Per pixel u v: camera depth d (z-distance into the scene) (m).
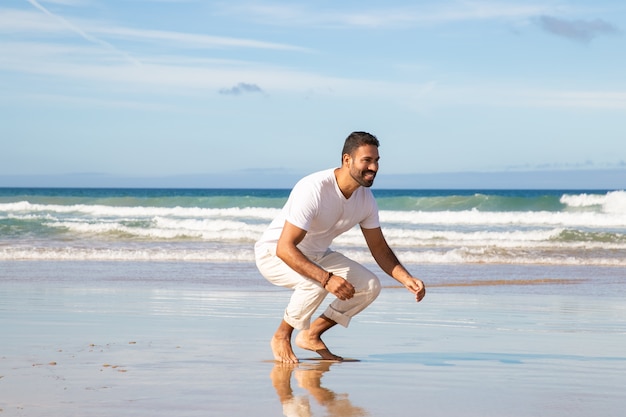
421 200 33.72
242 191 93.38
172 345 4.77
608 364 4.25
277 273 4.33
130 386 3.30
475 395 3.21
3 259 13.80
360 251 16.20
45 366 3.84
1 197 37.44
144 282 10.12
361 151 3.96
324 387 3.36
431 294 9.36
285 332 4.27
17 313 6.57
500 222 26.98
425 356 4.56
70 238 19.50
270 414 2.77
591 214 26.69
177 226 23.19
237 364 4.04
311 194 4.02
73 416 2.69
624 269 13.81
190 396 3.09
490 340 5.41
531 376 3.76
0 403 2.91
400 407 2.93
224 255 14.78
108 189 99.50
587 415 2.82
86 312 6.72
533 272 12.98
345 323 4.45
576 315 7.26
